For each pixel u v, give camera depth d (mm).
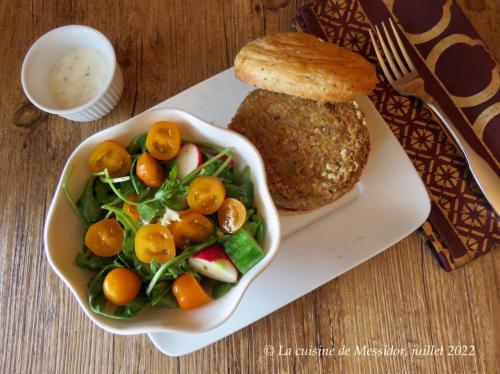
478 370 310
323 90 287
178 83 368
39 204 354
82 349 329
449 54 343
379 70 347
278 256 314
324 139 307
